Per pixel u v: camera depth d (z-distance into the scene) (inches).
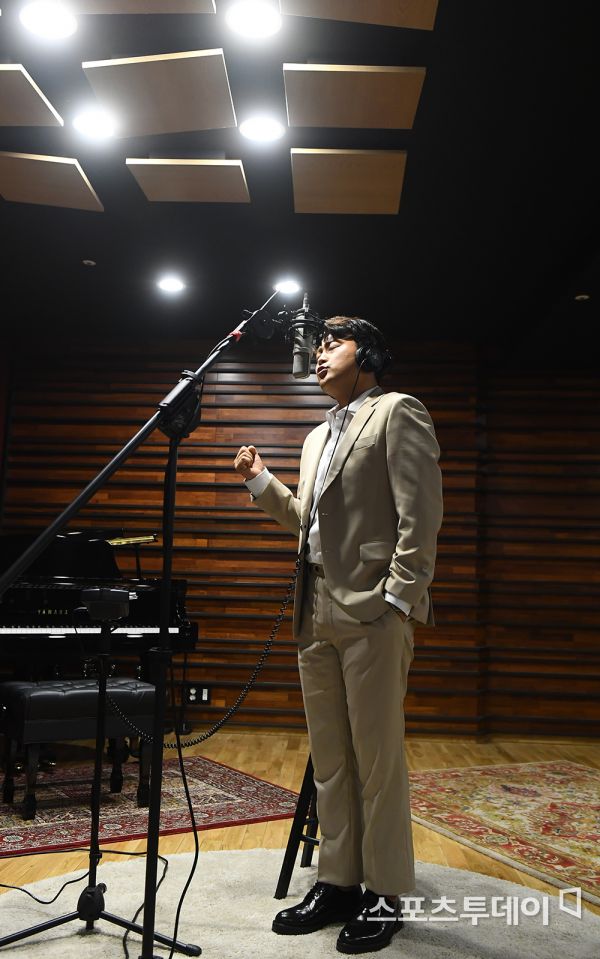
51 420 228.4
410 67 111.7
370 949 67.5
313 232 166.6
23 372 231.6
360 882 74.0
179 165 138.3
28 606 149.7
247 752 181.6
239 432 227.9
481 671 218.2
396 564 70.4
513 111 123.8
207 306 211.0
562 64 113.0
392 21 102.2
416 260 178.5
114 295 204.5
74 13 105.7
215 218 161.9
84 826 112.8
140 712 129.6
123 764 160.7
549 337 209.8
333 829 74.5
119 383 230.7
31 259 183.3
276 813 123.0
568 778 161.8
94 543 168.9
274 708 214.1
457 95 120.6
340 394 81.9
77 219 163.6
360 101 118.2
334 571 73.9
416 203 152.6
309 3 99.7
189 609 220.8
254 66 117.6
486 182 144.5
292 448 226.4
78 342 232.5
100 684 73.4
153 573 221.8
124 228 167.2
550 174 141.3
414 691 214.4
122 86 117.2
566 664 219.8
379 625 71.7
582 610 222.5
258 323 73.3
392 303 204.4
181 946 65.8
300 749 187.9
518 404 231.1
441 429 226.4
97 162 143.6
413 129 129.4
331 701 76.3
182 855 95.8
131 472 226.4
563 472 226.7
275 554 221.8
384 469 74.9
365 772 71.7
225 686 216.2
